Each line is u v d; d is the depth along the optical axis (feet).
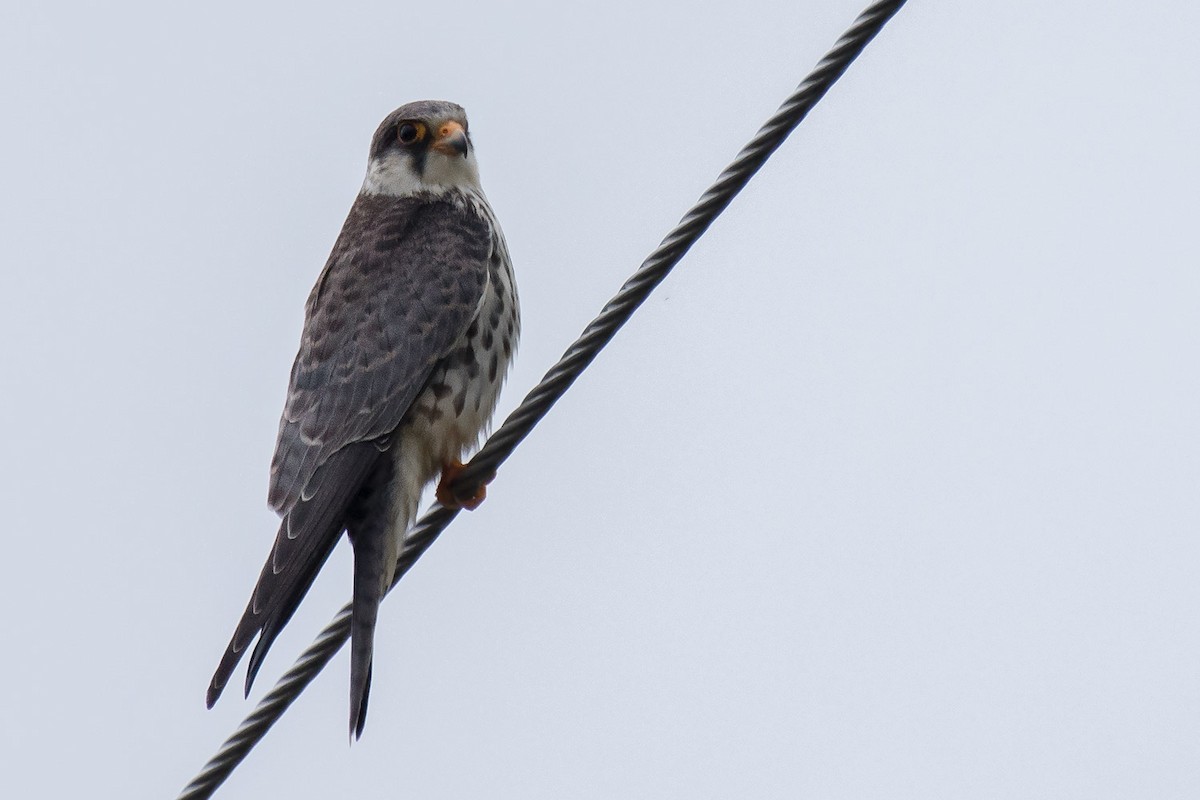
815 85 27.40
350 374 34.99
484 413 36.32
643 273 28.94
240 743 29.96
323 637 32.50
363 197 38.52
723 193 28.25
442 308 35.68
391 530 34.12
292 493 34.12
